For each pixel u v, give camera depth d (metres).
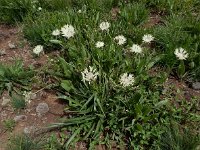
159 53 0.52
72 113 0.46
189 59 0.49
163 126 0.42
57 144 0.43
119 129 0.43
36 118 0.47
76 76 0.48
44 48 0.56
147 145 0.42
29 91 0.50
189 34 0.53
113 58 0.49
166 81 0.49
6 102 0.49
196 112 0.45
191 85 0.49
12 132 0.45
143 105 0.42
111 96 0.45
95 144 0.43
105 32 0.55
